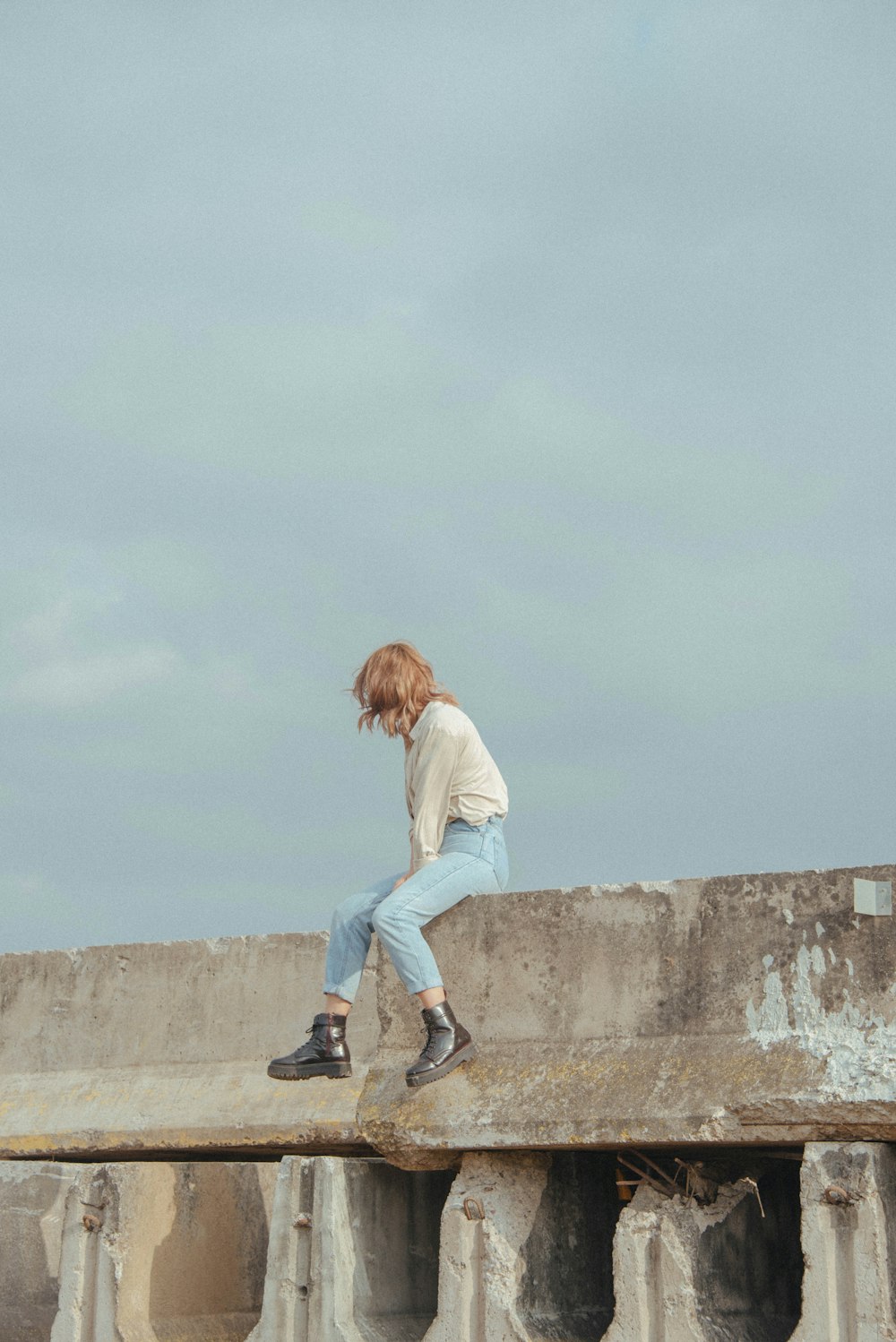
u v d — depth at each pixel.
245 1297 6.80
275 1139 7.11
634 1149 5.68
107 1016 7.84
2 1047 8.04
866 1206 5.00
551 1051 5.67
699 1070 5.34
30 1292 6.97
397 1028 6.02
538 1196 5.84
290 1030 7.41
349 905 5.98
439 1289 5.67
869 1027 5.15
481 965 5.88
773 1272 5.83
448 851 5.92
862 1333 4.94
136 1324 6.25
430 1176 6.46
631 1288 5.41
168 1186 6.54
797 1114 5.12
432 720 5.85
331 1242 5.90
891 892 5.20
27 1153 7.65
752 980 5.39
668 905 5.61
